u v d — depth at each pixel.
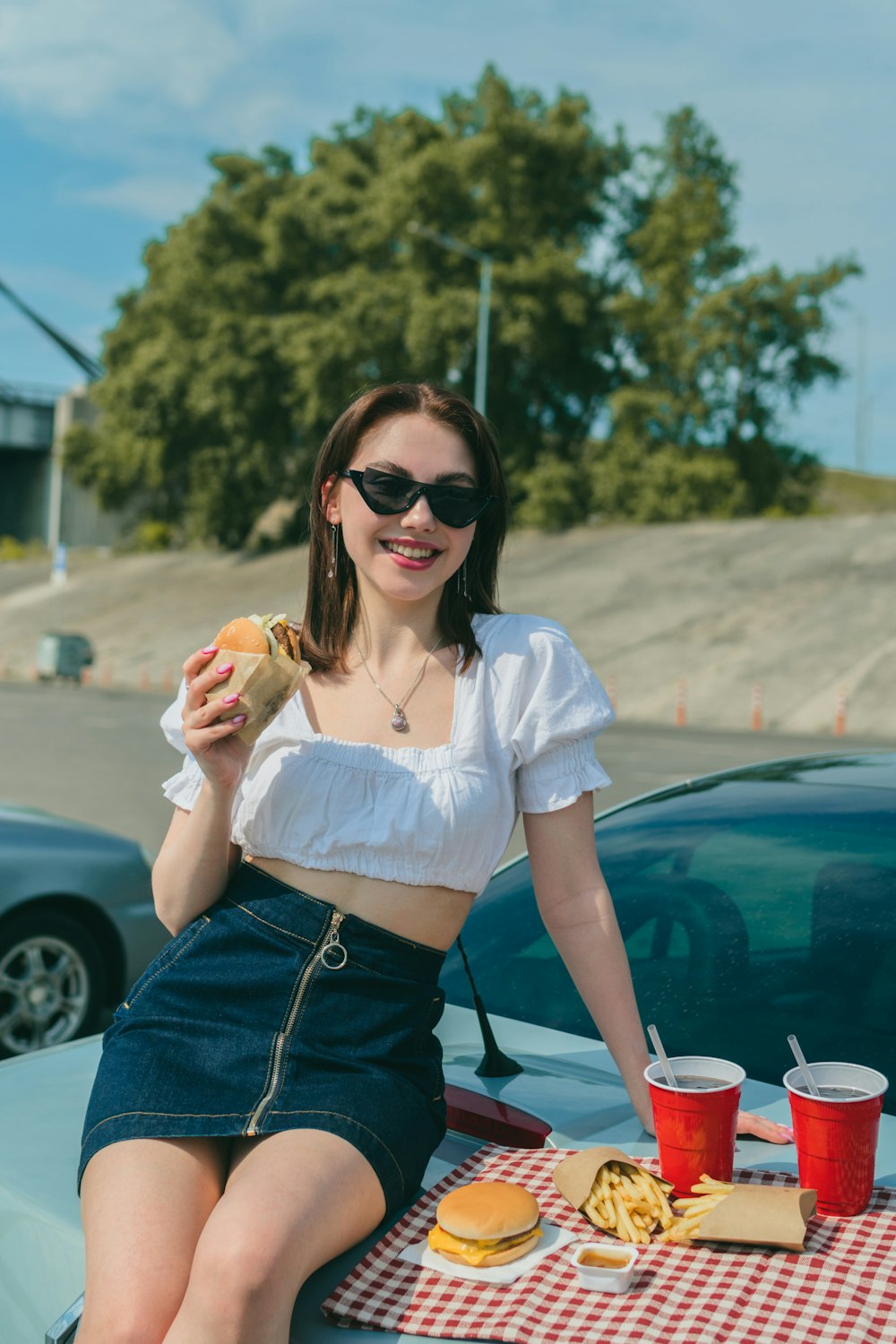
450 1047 2.12
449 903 1.88
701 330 45.84
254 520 54.59
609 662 28.72
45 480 79.69
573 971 1.96
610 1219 1.56
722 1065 1.68
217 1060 1.73
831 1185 1.58
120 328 57.59
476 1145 1.86
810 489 51.53
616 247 49.12
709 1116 1.63
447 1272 1.51
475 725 1.91
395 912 1.84
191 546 60.62
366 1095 1.67
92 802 11.55
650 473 44.69
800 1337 1.34
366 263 48.78
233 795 1.86
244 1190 1.50
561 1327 1.38
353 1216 1.54
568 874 1.97
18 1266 1.65
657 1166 1.73
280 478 51.53
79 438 58.16
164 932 4.91
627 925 2.29
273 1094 1.68
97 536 77.69
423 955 1.85
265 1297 1.40
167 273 53.12
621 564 37.56
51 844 4.67
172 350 50.62
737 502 45.66
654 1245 1.54
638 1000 2.14
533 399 48.09
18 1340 1.62
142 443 53.03
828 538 37.03
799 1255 1.49
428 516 1.91
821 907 2.16
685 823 2.51
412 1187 1.68
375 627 2.02
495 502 2.06
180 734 1.93
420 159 44.53
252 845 1.90
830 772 2.63
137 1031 1.80
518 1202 1.55
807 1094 1.59
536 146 45.34
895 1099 1.85
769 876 2.26
